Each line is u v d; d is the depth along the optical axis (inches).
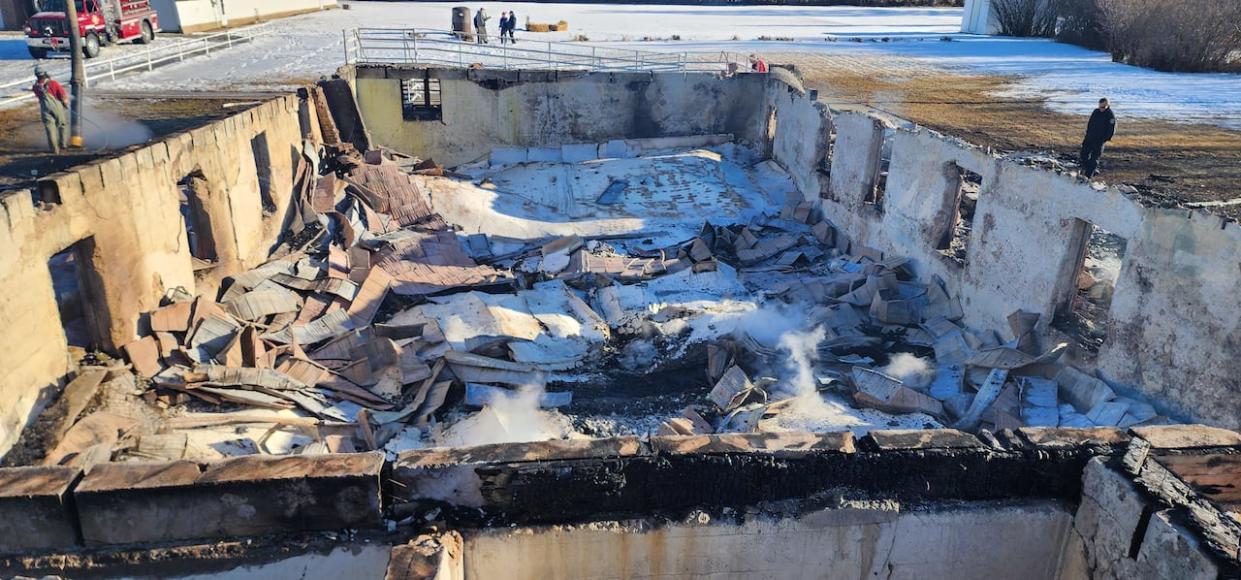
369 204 736.3
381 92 927.0
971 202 645.9
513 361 517.7
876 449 255.4
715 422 466.6
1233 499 232.7
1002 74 1176.2
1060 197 439.5
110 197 412.5
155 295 464.8
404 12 1924.2
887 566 264.8
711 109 975.0
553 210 806.5
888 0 2709.2
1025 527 262.1
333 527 237.1
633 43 1446.9
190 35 1331.2
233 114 612.1
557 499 247.0
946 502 259.6
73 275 486.0
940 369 494.9
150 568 228.8
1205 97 954.7
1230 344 346.6
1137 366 399.2
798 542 256.2
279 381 450.9
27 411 358.6
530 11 2042.3
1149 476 239.9
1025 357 451.5
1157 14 1203.2
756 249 707.4
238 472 231.0
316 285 574.6
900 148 609.6
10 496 218.8
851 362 512.7
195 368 440.5
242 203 583.8
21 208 348.8
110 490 222.2
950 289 556.7
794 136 844.6
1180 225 366.3
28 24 981.8
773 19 2080.5
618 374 530.6
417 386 481.7
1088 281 498.6
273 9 1716.3
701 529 251.3
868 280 576.4
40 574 224.8
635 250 708.7
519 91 940.0
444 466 240.8
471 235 725.3
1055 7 1704.0
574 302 597.3
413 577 210.1
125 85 873.5
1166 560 219.8
